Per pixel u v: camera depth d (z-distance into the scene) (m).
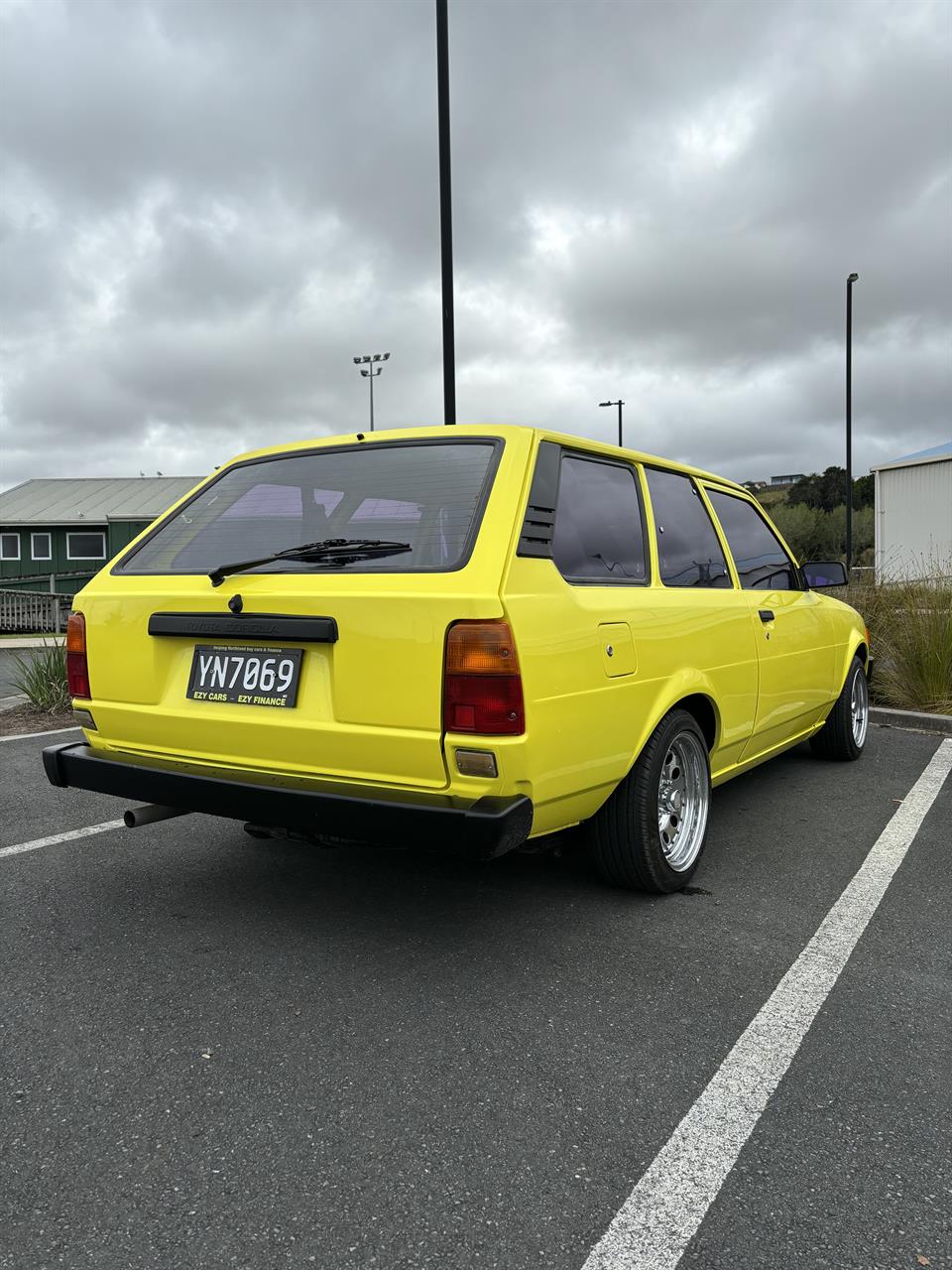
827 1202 1.78
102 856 3.90
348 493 3.04
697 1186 1.82
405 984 2.70
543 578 2.67
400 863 3.79
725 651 3.71
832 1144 1.96
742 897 3.39
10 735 6.85
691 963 2.83
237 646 2.85
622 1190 1.81
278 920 3.19
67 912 3.27
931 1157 1.91
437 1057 2.30
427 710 2.48
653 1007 2.55
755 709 4.07
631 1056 2.30
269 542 3.07
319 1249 1.66
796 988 2.66
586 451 3.21
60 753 3.25
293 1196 1.80
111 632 3.11
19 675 10.52
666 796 3.41
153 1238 1.69
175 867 3.76
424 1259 1.64
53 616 19.64
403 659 2.51
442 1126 2.02
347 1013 2.53
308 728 2.65
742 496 4.60
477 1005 2.57
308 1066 2.27
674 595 3.43
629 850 3.23
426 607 2.49
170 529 3.36
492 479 2.79
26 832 4.27
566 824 2.91
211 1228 1.71
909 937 3.03
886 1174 1.86
